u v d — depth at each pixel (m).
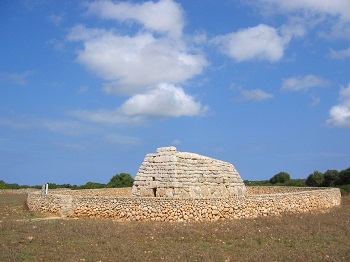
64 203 27.31
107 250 17.39
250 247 18.38
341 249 18.03
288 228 22.25
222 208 25.42
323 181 54.16
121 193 42.41
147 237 20.00
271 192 42.41
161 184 28.14
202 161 29.66
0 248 17.44
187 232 20.73
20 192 50.62
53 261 15.85
